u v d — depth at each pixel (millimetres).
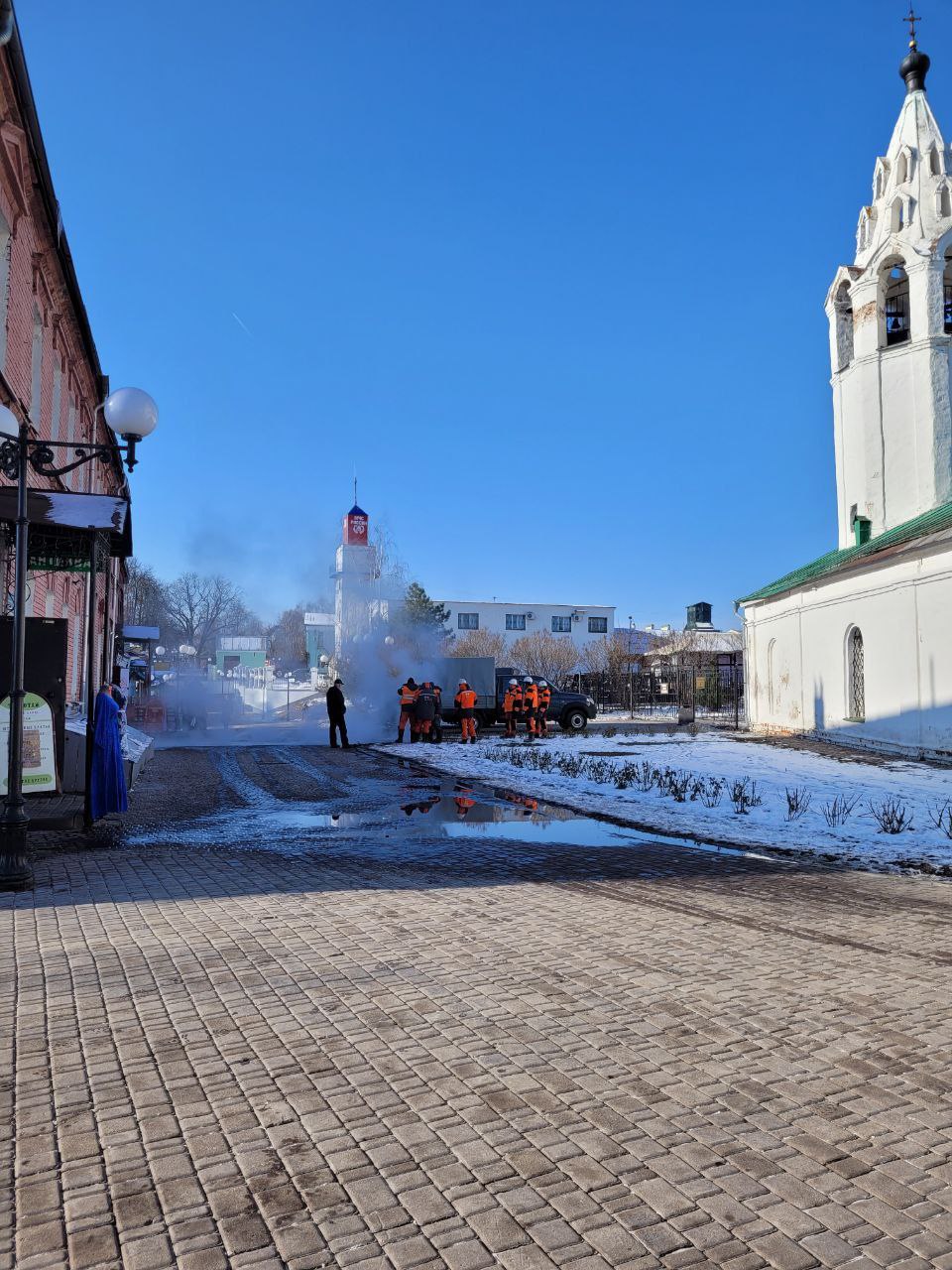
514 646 66625
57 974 5090
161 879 7676
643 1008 4594
